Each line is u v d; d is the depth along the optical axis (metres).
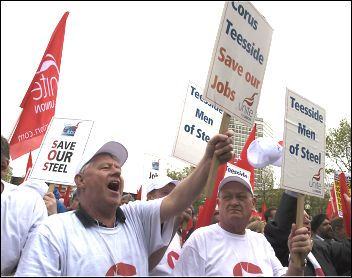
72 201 4.32
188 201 2.63
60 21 5.29
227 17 2.73
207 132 4.62
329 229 5.78
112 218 2.64
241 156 5.37
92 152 2.69
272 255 3.34
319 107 3.44
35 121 4.92
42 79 5.05
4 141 2.63
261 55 2.97
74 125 4.64
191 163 4.40
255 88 2.93
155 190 4.47
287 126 3.13
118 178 2.68
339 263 4.29
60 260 2.38
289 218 3.30
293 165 3.09
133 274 2.48
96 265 2.38
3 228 2.56
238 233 3.28
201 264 3.09
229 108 2.71
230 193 3.28
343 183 3.28
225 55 2.71
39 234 2.42
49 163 4.52
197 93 4.58
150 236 2.72
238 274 3.03
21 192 2.76
